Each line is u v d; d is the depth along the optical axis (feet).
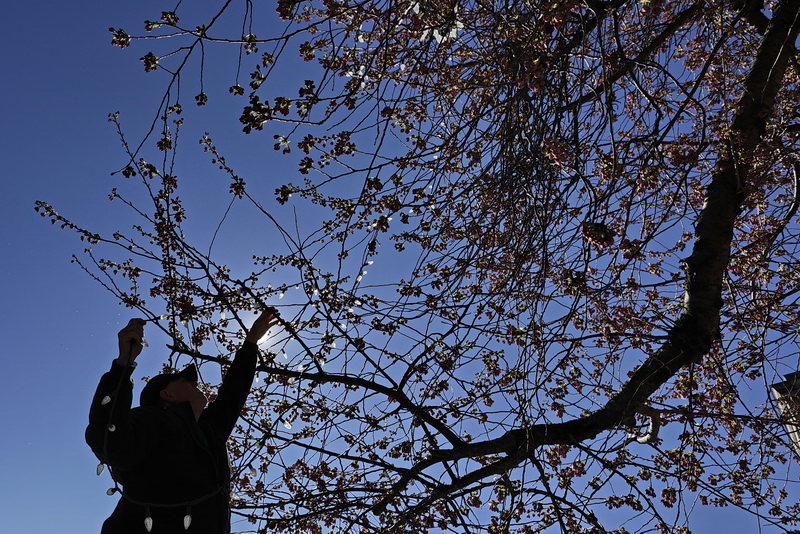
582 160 15.10
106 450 8.75
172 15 12.68
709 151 18.01
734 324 20.85
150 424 9.37
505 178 14.55
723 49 19.89
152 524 9.09
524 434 18.01
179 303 16.29
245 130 12.23
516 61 13.78
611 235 12.71
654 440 18.35
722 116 18.26
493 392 17.20
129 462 9.07
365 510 18.11
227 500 10.11
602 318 19.17
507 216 15.37
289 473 18.72
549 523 17.74
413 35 15.37
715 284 18.22
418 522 18.02
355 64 15.61
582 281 13.74
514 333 15.51
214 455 10.24
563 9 12.68
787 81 22.20
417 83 14.90
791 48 18.86
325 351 17.85
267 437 16.89
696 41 20.49
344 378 17.83
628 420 18.02
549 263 15.10
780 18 19.21
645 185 15.16
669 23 17.24
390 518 18.45
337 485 19.35
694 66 21.11
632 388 18.03
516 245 15.26
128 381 8.95
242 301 17.80
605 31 16.40
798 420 17.88
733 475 19.79
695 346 17.87
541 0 13.62
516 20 13.71
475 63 15.47
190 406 10.44
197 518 9.39
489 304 16.07
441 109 16.92
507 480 17.07
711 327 18.06
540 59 13.76
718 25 18.97
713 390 21.08
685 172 14.35
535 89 13.78
